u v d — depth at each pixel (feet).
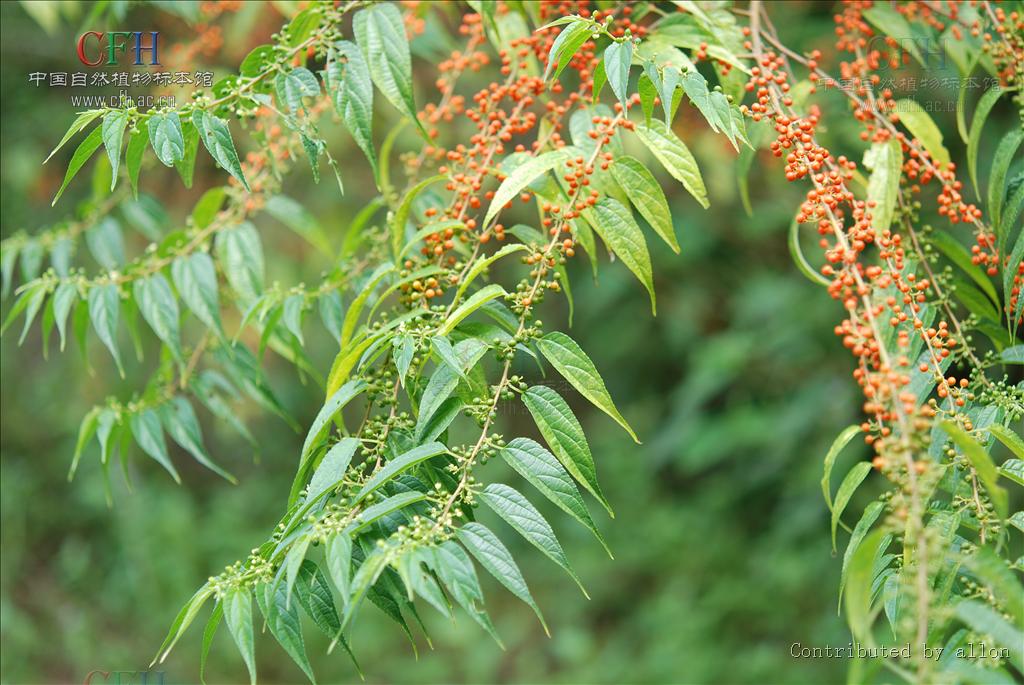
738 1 7.22
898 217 5.57
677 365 16.87
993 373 7.94
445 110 6.39
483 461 4.14
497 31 5.79
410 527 3.82
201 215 6.93
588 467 4.13
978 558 3.60
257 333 13.24
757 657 13.58
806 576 13.84
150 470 18.16
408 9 6.71
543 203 5.21
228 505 18.11
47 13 8.93
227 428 16.52
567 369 4.28
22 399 17.12
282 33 5.12
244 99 4.74
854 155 9.12
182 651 16.26
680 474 16.89
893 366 3.89
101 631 16.51
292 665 16.31
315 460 4.60
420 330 4.29
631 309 16.08
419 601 16.69
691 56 5.85
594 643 15.81
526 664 15.85
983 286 5.43
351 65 4.89
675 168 4.66
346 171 13.29
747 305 14.07
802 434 14.05
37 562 17.15
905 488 3.67
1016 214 5.00
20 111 13.89
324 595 4.03
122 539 17.02
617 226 4.64
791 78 5.90
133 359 16.30
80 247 12.98
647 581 16.20
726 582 14.80
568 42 4.47
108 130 4.31
